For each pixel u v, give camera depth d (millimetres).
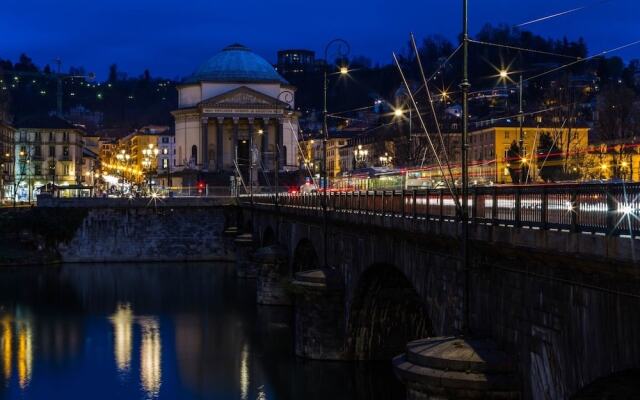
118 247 133750
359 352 56656
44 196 135875
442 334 34219
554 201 23703
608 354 21438
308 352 58406
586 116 147250
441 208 33500
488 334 29781
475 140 159375
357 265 50500
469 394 27750
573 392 23391
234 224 136625
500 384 27266
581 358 22891
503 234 26734
